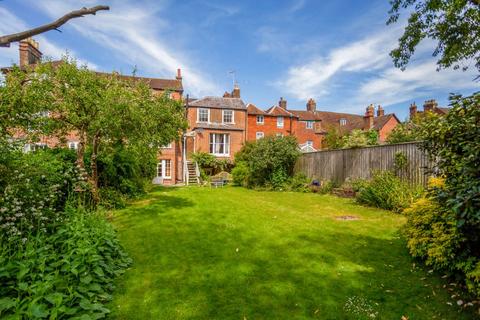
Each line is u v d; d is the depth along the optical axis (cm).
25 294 314
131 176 1084
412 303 334
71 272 358
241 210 863
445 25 764
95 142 785
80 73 720
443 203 386
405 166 962
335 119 4197
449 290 358
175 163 2352
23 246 397
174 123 926
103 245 459
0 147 438
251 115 2964
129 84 845
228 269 434
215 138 2583
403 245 534
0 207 409
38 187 491
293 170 1738
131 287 378
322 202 1081
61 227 473
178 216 757
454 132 394
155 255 489
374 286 378
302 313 319
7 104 538
